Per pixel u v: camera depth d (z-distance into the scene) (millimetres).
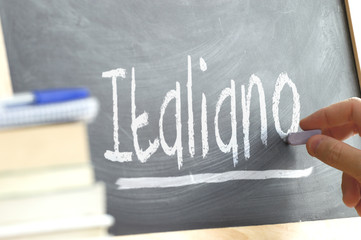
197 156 576
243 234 578
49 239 376
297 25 618
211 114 583
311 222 601
